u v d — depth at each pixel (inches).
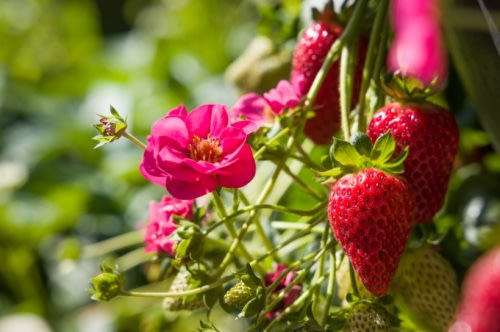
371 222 19.2
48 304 35.3
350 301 19.9
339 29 22.4
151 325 24.5
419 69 17.5
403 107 20.3
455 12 18.6
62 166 36.6
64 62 45.1
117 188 34.5
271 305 19.8
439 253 21.9
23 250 35.5
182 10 43.1
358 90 22.0
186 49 41.0
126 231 33.0
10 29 45.6
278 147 20.7
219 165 19.1
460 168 26.1
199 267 20.3
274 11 25.9
